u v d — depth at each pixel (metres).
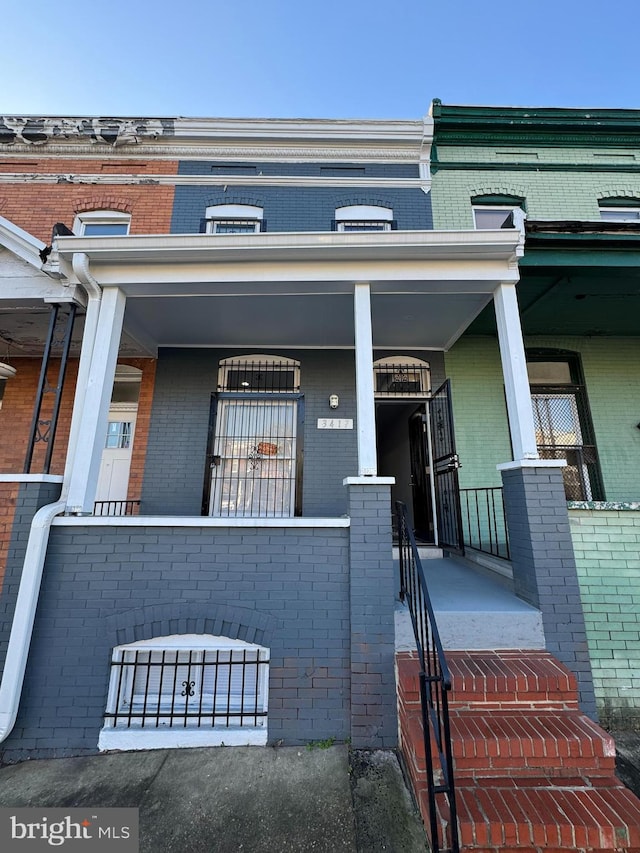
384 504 3.08
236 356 5.44
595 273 4.11
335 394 5.33
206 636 3.03
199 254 3.60
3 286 3.71
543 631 2.93
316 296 4.09
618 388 5.56
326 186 5.85
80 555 3.04
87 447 3.34
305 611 2.99
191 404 5.28
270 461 5.22
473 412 5.41
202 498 5.01
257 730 2.83
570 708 2.51
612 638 3.10
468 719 2.41
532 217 5.80
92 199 5.74
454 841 1.74
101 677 2.89
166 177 5.82
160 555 3.05
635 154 6.04
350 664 2.90
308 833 2.08
